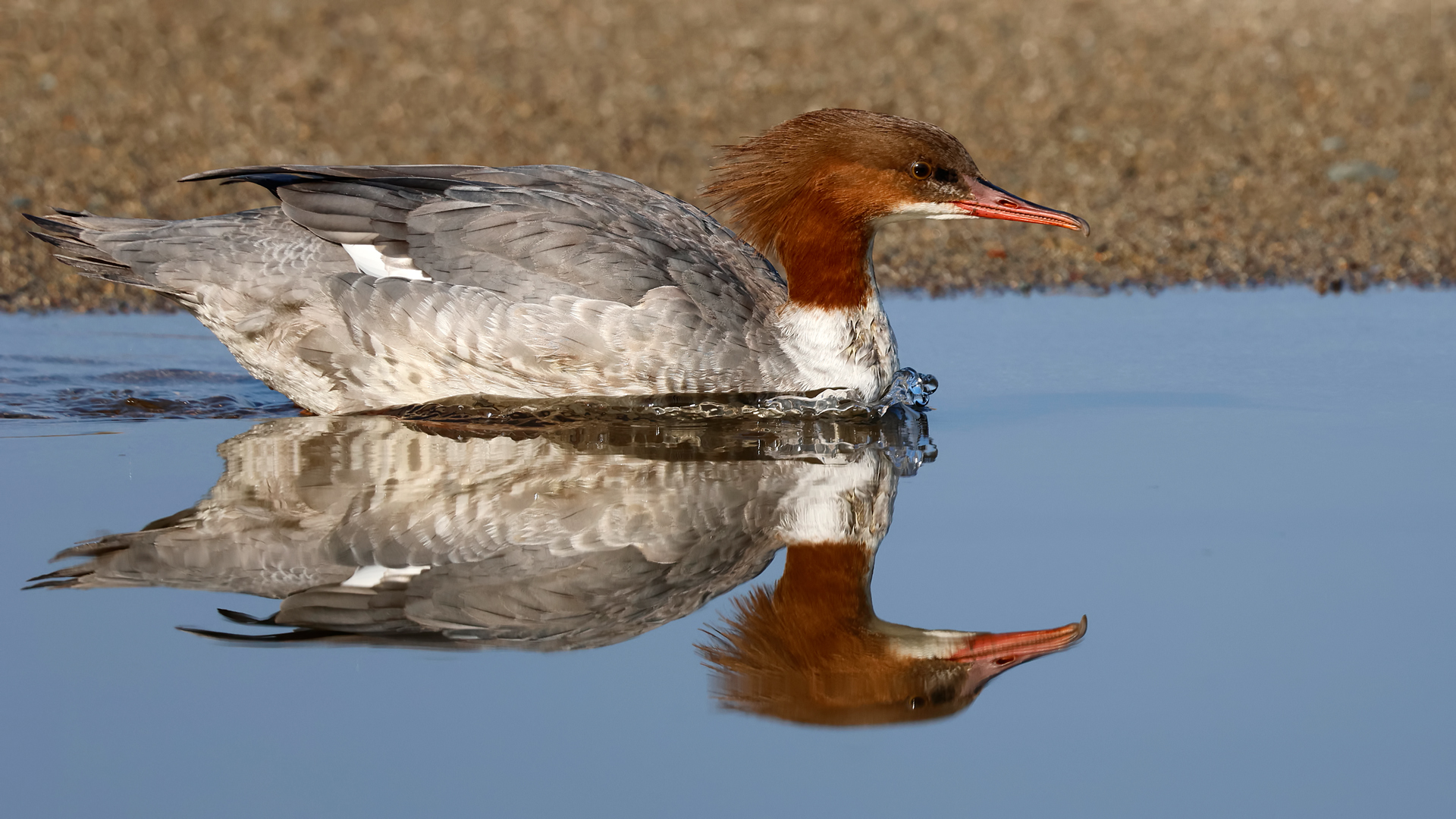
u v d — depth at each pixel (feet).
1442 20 92.79
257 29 86.58
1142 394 38.04
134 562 26.22
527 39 87.10
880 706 22.04
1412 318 45.39
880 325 37.68
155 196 57.11
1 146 62.59
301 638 23.49
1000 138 68.08
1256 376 39.52
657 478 31.48
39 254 50.67
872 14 95.35
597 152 64.28
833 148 36.88
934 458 32.86
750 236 39.01
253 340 36.91
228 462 32.27
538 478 31.42
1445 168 62.54
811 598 25.46
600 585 25.89
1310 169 63.00
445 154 63.67
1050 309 47.55
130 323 45.27
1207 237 54.85
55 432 34.65
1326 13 96.17
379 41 85.20
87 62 77.66
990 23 93.04
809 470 32.09
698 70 80.69
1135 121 71.00
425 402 36.73
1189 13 96.53
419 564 26.53
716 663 23.20
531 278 35.42
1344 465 31.71
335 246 36.35
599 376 35.70
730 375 36.04
